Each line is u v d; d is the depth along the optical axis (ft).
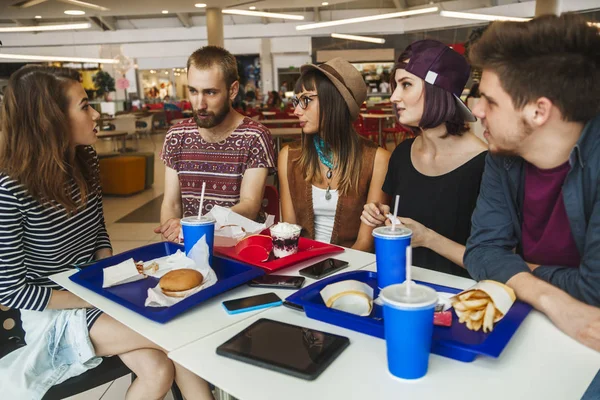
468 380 2.58
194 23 59.88
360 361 2.79
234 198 7.10
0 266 4.42
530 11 43.39
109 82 54.03
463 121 5.30
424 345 2.52
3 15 37.91
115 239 13.85
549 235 3.74
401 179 5.84
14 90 4.53
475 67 3.39
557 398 2.42
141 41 60.59
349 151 6.37
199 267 4.09
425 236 4.63
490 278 3.73
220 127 7.02
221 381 2.59
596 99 3.02
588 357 2.82
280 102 43.45
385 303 2.50
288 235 4.66
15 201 4.48
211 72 6.47
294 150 6.82
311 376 2.58
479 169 5.30
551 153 3.36
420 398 2.42
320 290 3.71
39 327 4.56
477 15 36.88
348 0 36.06
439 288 3.70
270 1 35.22
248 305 3.58
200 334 3.18
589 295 3.23
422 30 54.80
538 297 3.28
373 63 58.90
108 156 21.57
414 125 5.37
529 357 2.82
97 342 4.49
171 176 7.40
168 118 50.90
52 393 4.43
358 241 6.38
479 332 3.03
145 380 4.46
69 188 5.01
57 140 4.66
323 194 6.55
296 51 59.93
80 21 57.41
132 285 4.05
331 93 6.13
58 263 5.04
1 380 4.36
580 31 2.93
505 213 4.05
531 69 3.01
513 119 3.20
